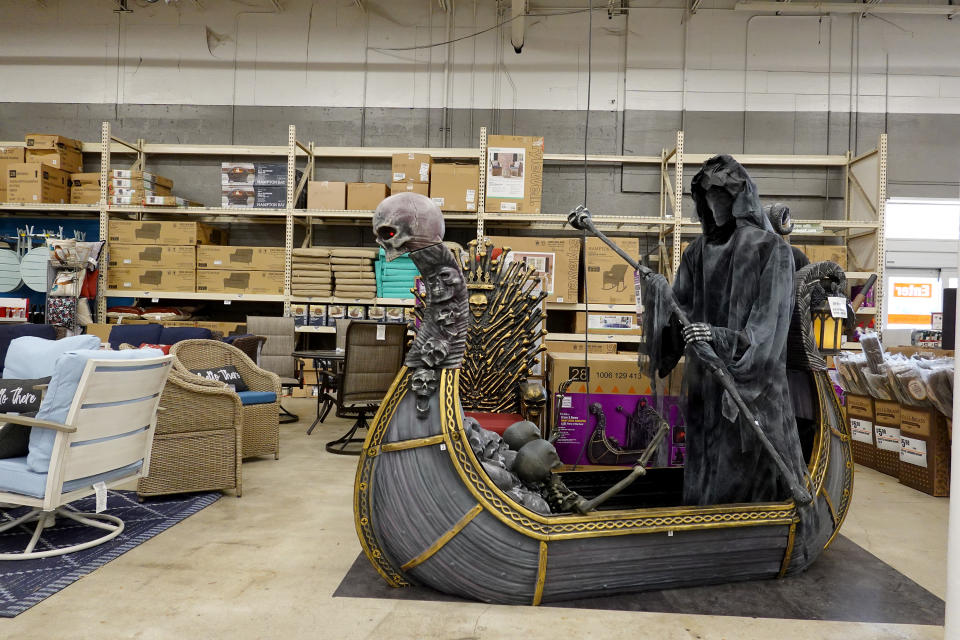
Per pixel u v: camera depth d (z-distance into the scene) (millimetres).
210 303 7680
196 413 3215
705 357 2219
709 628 1895
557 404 3871
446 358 2004
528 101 7590
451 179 6441
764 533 2205
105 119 7785
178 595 2078
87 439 2420
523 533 1945
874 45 7461
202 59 7746
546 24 7582
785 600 2104
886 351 5027
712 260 2451
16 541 2584
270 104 7727
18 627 1831
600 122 7559
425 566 2012
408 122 7660
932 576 2363
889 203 7707
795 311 2430
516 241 6422
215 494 3342
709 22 7484
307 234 7434
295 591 2119
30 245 6992
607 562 2031
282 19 7727
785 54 7473
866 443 4465
